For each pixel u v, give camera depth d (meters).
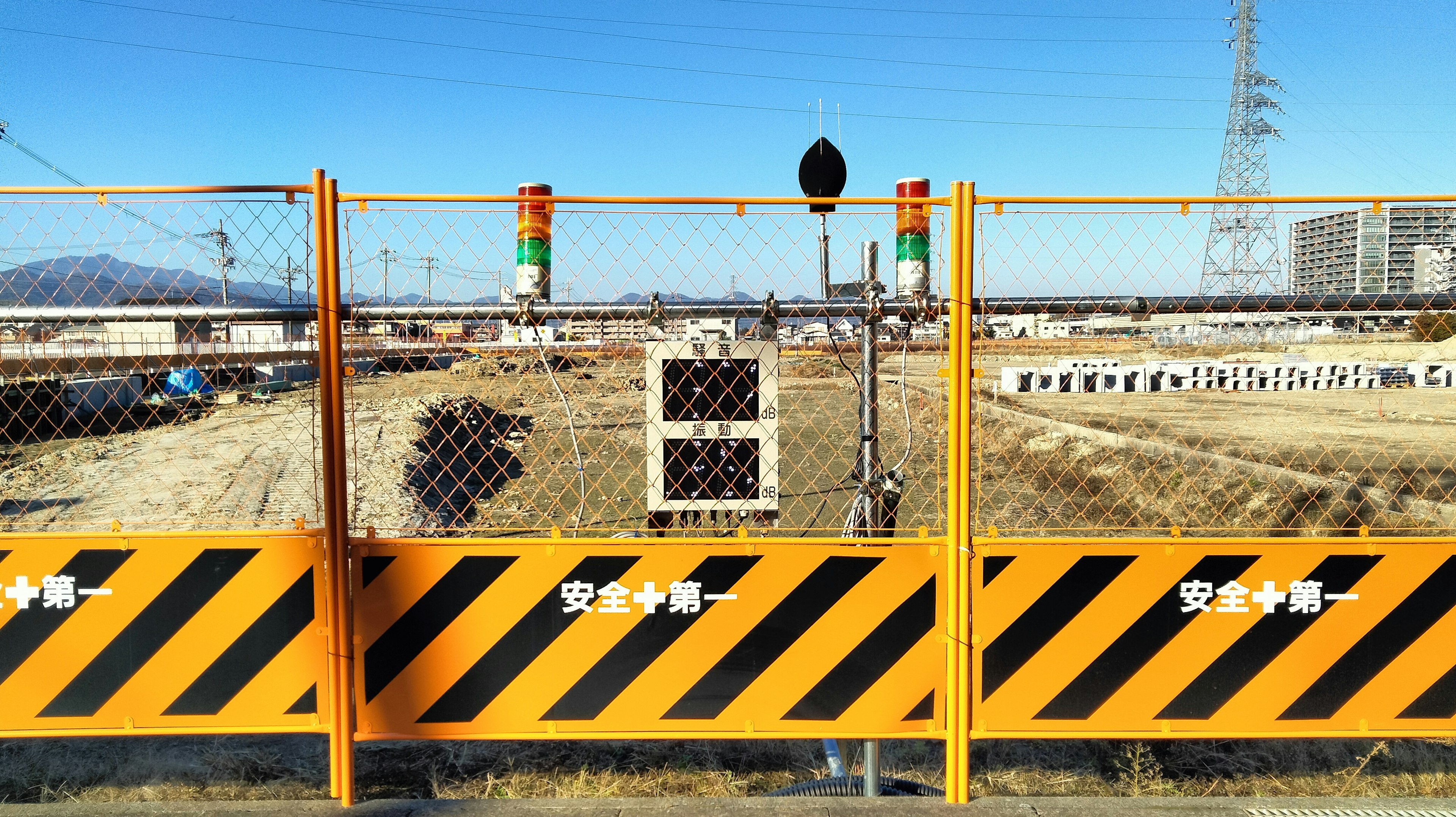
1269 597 2.79
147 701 2.76
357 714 2.77
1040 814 2.71
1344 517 9.02
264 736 3.64
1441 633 2.80
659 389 3.03
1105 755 3.56
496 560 2.77
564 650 2.78
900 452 10.16
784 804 2.74
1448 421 16.14
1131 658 2.80
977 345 2.86
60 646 2.74
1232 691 2.80
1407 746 3.54
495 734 2.79
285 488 11.11
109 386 17.27
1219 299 2.82
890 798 2.80
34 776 3.26
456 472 15.14
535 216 2.84
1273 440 14.25
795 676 2.79
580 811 2.71
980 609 2.79
